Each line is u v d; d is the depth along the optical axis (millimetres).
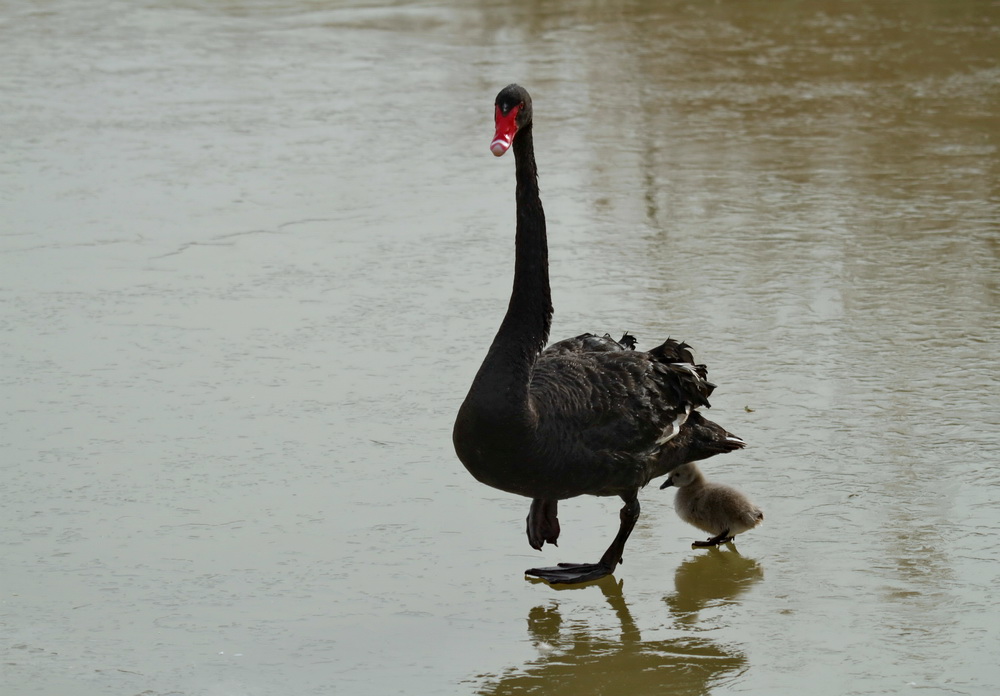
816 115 22328
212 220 17266
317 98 23812
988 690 7438
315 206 17891
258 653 7945
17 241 16328
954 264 15273
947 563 8930
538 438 8359
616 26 30047
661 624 8398
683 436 9320
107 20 31234
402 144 20938
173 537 9375
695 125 21844
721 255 15758
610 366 9031
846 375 12188
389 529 9562
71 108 23031
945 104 22797
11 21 31094
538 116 22438
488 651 8039
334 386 12133
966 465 10344
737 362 12523
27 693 7457
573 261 15617
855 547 9211
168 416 11453
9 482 10164
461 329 13594
